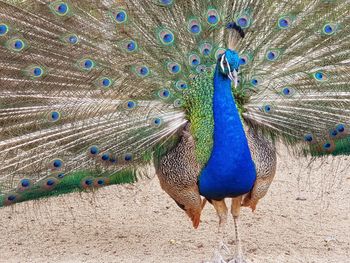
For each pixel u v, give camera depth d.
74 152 3.43
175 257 3.54
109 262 3.48
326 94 3.45
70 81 3.50
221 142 3.25
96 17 3.51
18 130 3.45
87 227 3.94
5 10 3.49
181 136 3.40
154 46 3.49
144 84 3.47
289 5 3.51
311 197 4.24
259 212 4.08
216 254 3.35
